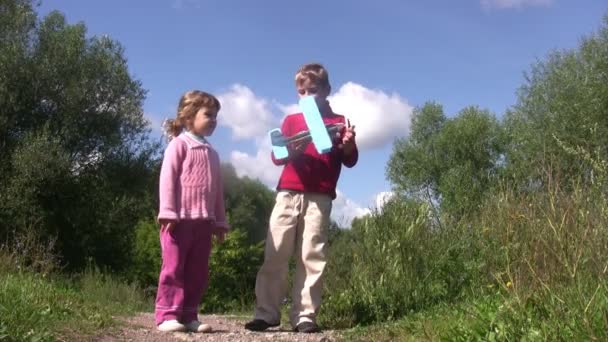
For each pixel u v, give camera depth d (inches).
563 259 133.3
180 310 173.9
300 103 186.5
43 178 621.6
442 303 195.0
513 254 161.3
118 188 697.6
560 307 127.2
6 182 628.4
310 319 183.0
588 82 713.0
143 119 738.8
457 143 1048.8
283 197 188.5
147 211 706.8
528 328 131.6
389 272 218.8
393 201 239.1
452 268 215.8
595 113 675.4
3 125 645.3
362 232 238.8
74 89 674.8
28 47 685.9
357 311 209.8
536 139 685.9
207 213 179.0
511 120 793.6
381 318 205.3
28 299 171.6
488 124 1040.2
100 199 681.6
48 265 330.6
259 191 1270.9
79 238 671.8
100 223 676.7
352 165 191.2
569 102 699.4
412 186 1080.2
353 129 187.0
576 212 143.5
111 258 684.1
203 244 180.5
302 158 188.4
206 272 181.9
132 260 621.0
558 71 735.1
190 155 180.1
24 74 663.1
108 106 720.3
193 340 162.1
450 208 255.6
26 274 279.7
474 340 139.8
